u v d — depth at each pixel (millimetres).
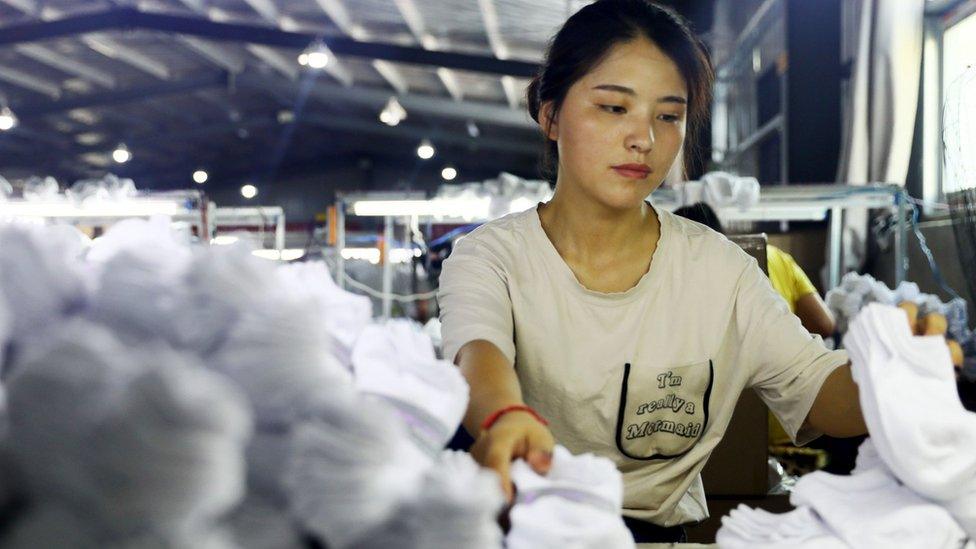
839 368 1002
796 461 2475
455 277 1109
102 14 8344
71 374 338
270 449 405
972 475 663
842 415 980
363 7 8297
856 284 3055
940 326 864
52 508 341
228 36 8422
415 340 635
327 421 402
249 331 419
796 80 5168
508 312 1094
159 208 4414
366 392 553
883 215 4434
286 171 18359
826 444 2338
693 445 1161
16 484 347
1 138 14203
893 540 654
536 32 8188
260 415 411
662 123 1081
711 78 1188
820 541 667
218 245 574
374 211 4684
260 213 5078
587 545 536
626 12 1081
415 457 465
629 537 568
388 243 4957
